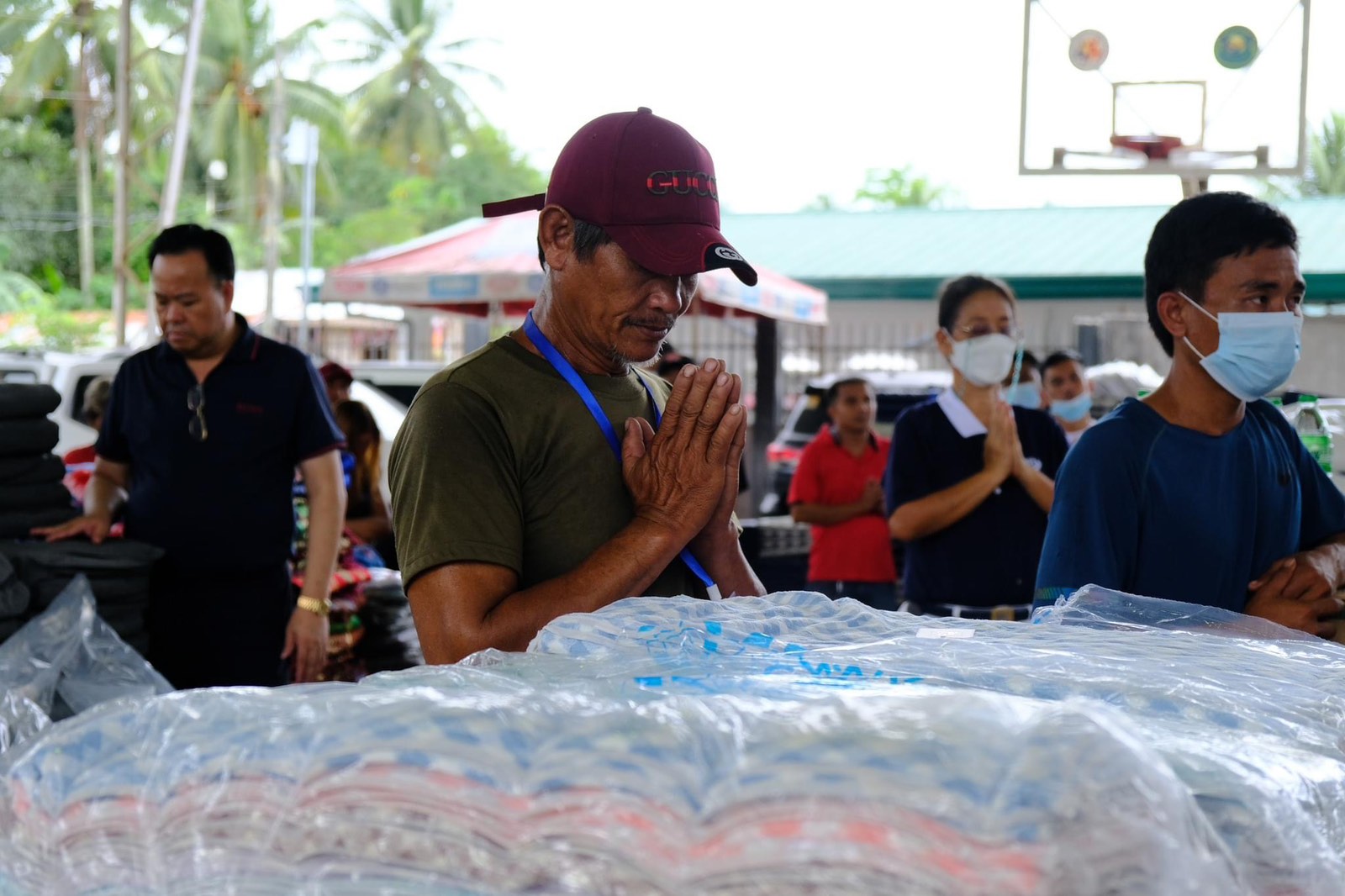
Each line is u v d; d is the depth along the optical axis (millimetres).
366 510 6012
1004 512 3920
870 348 18359
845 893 983
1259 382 2465
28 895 1214
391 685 1311
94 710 1295
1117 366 10547
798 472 6133
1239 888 1057
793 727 1079
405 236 45875
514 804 1068
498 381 2000
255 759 1135
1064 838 971
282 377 3906
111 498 3900
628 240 1903
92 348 31750
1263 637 1887
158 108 39219
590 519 2016
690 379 1981
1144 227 20703
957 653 1526
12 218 39750
